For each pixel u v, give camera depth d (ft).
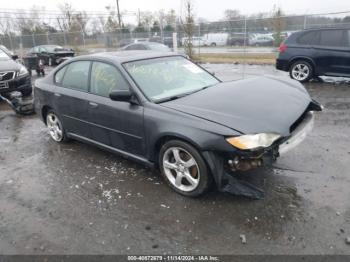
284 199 11.00
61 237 9.80
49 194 12.30
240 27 71.87
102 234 9.82
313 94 27.04
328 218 9.93
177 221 10.21
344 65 30.04
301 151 14.75
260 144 9.67
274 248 8.86
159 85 13.01
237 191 10.75
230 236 9.41
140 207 11.08
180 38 78.74
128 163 14.46
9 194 12.48
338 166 13.19
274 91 12.75
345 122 18.95
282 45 33.32
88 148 16.60
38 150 16.84
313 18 59.88
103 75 13.85
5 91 27.45
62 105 15.85
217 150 10.12
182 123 10.78
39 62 47.57
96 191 12.27
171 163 11.84
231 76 39.19
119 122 12.90
